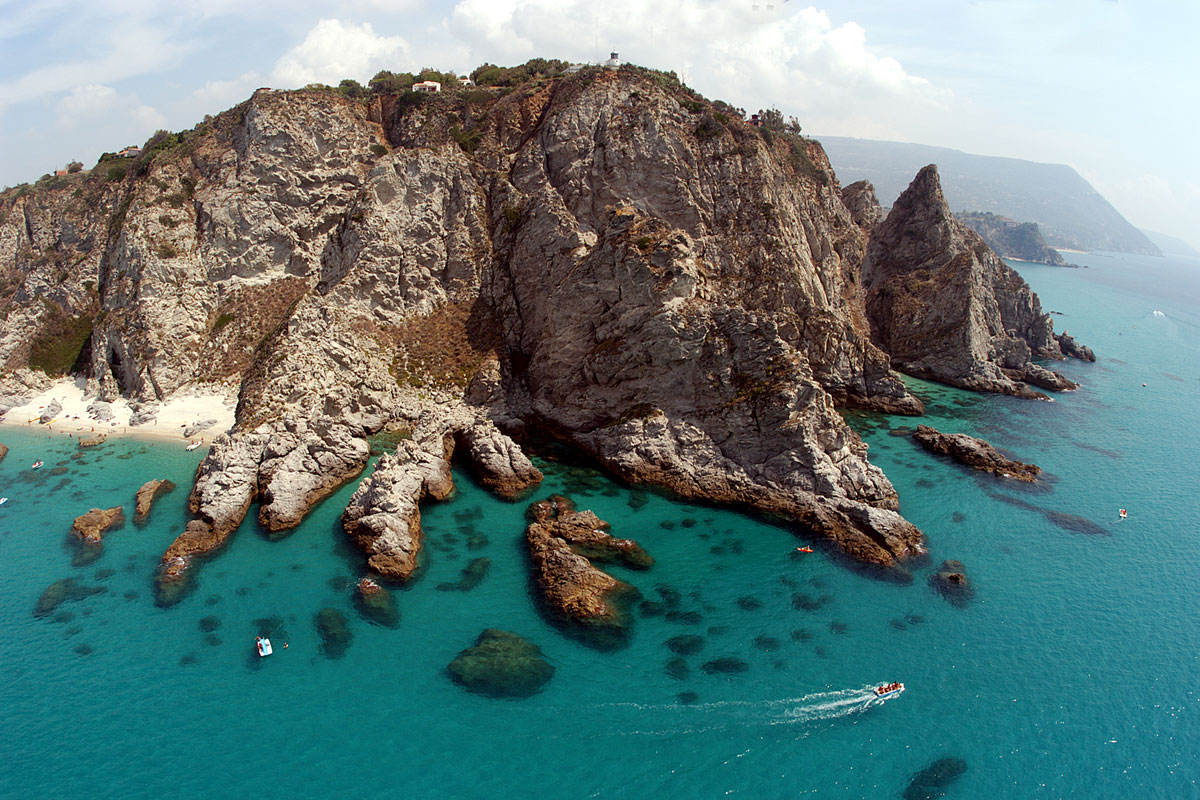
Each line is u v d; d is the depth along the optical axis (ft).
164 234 270.05
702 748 119.24
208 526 175.01
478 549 173.06
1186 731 124.88
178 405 250.57
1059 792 112.68
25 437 237.66
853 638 145.89
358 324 252.01
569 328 234.17
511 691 130.00
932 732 123.44
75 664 134.51
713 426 209.77
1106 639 147.54
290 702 126.62
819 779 113.80
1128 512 200.23
